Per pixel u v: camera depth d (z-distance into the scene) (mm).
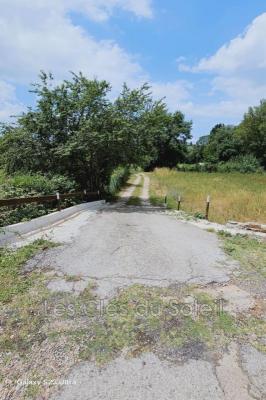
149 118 16062
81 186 17531
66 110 14977
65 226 8281
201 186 22984
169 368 2607
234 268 5031
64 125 15453
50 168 15438
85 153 15891
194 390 2367
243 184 24422
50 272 4598
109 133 14531
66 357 2732
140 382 2439
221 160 59125
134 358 2727
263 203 13141
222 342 2992
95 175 18172
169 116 17547
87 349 2840
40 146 15172
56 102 15266
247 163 47844
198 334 3105
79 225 8539
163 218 10930
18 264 4859
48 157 15117
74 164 16938
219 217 11047
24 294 3875
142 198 20922
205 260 5406
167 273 4691
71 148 14172
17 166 15234
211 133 80250
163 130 17406
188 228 8602
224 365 2664
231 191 18219
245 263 5305
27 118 15000
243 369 2619
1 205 6141
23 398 2283
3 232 5848
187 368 2613
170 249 6035
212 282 4418
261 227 8109
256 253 5938
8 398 2285
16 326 3186
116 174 28422
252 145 50781
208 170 50750
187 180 29922
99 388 2375
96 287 4109
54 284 4176
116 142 14992
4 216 7195
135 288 4113
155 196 21828
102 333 3088
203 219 10641
